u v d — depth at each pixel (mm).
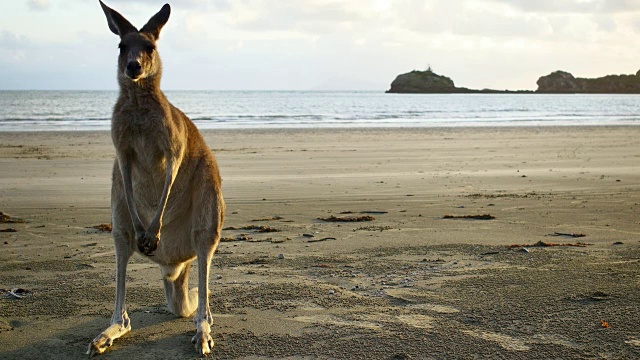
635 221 9414
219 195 5160
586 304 5496
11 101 81938
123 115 4867
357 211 10383
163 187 5039
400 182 13586
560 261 7000
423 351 4645
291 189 12602
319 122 38281
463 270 6750
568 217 9766
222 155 18812
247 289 6203
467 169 15898
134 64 4723
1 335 5074
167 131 4840
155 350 4773
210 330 5027
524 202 11133
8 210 10383
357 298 5879
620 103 96625
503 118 46062
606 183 13414
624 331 4887
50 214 10078
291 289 6160
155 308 5785
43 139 24250
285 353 4664
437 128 32188
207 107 67188
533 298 5711
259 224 9383
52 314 5566
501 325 5113
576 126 34812
